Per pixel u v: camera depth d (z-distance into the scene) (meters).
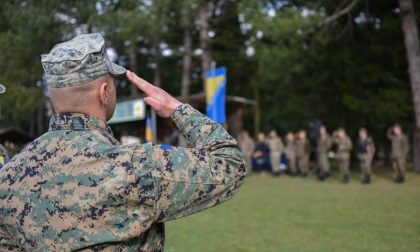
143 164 1.55
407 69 19.38
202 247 6.76
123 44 15.01
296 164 19.22
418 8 16.69
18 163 1.64
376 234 7.28
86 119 1.63
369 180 15.23
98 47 1.63
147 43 26.27
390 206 9.91
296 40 17.12
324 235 7.33
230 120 22.45
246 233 7.67
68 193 1.52
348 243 6.77
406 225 7.89
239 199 11.71
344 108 21.14
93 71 1.62
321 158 17.02
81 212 1.50
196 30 25.92
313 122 17.27
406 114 18.78
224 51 27.70
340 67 19.89
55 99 1.65
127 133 25.12
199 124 1.72
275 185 15.09
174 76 33.53
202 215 9.55
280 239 7.16
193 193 1.56
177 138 20.77
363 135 15.30
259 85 30.97
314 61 20.81
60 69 1.60
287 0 18.70
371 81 19.09
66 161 1.56
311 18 15.97
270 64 21.81
